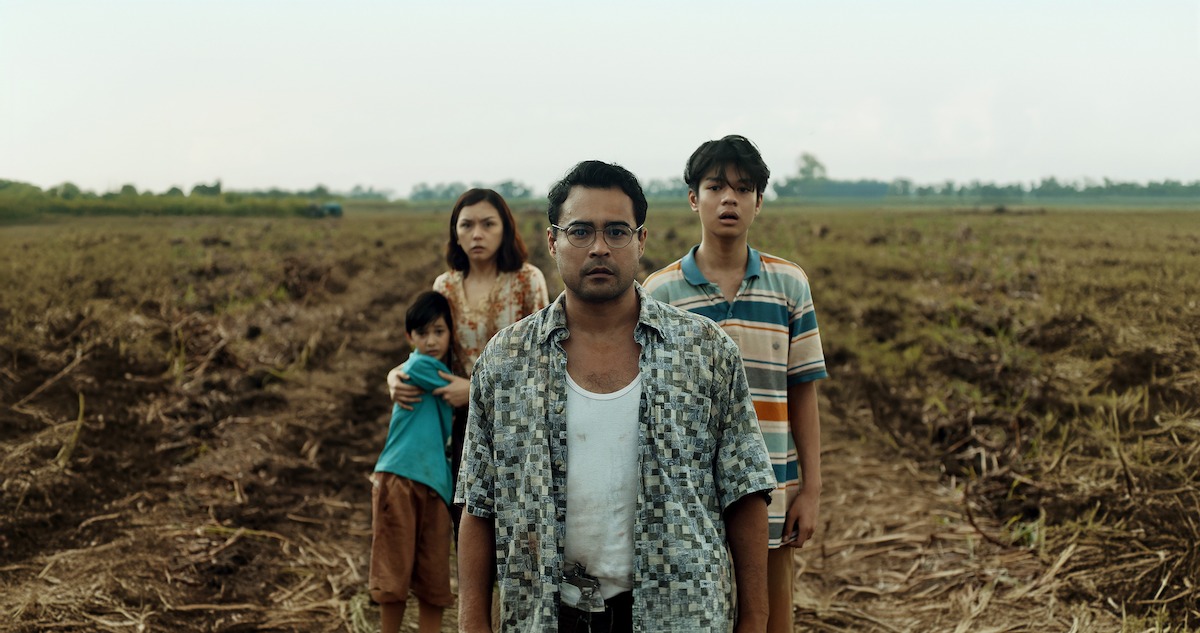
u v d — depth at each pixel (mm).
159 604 4180
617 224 2107
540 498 2072
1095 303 10148
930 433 6898
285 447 6699
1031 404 7059
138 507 5379
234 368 8836
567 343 2176
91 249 20016
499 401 2145
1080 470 5531
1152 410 6359
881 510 5637
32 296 11219
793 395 3014
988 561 4727
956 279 15062
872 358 9352
